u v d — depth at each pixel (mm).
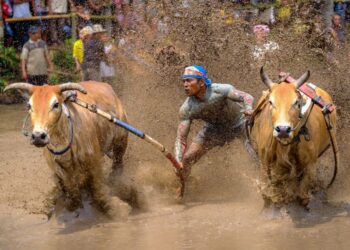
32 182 13430
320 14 19672
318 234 9914
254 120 11000
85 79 19484
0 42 24078
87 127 10820
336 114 12273
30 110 10078
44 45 21688
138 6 17172
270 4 19953
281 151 10258
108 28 22453
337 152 11609
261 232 10133
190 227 10531
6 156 15711
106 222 10914
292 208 10844
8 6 24078
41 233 10492
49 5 23938
